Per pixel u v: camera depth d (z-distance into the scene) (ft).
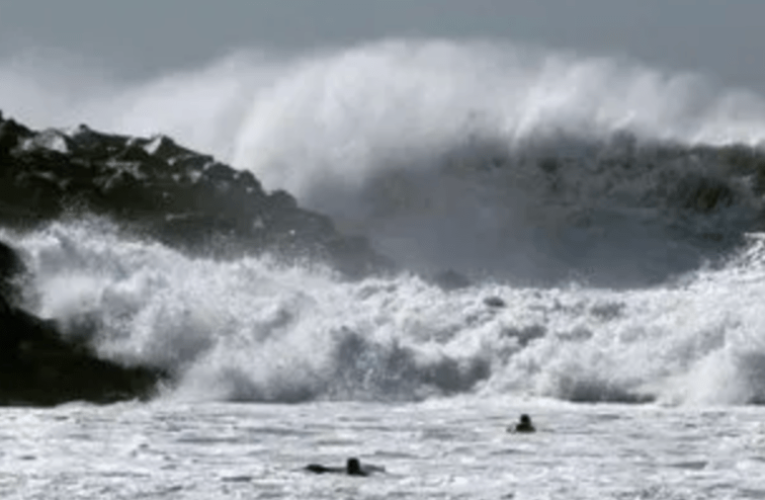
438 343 507.71
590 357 478.59
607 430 360.28
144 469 282.77
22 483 263.49
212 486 263.29
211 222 616.39
